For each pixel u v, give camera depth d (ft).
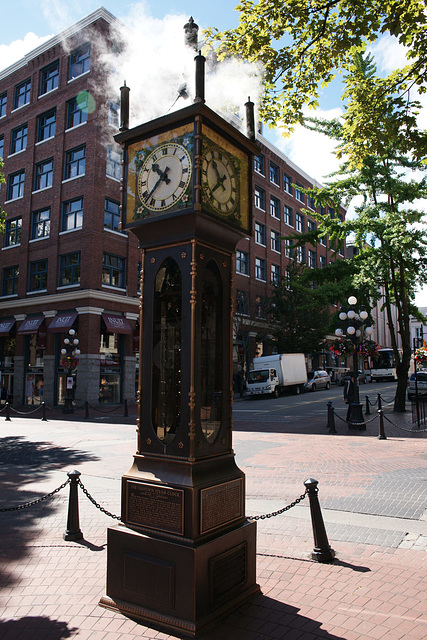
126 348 92.89
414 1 22.39
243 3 23.99
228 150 13.82
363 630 11.51
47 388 90.74
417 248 57.62
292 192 155.12
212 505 12.08
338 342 61.52
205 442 12.55
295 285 70.03
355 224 59.00
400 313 66.90
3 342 103.71
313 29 24.02
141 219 13.37
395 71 25.64
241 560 12.96
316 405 81.97
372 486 26.17
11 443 45.57
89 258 87.45
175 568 11.46
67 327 86.89
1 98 110.63
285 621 11.91
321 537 16.40
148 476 12.47
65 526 20.72
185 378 12.37
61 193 94.07
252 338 128.98
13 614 12.65
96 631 11.45
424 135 25.54
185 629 11.08
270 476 29.07
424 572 15.20
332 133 58.34
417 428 49.93
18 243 101.81
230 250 14.12
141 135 13.71
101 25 90.22
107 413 76.95
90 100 91.15
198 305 12.56
